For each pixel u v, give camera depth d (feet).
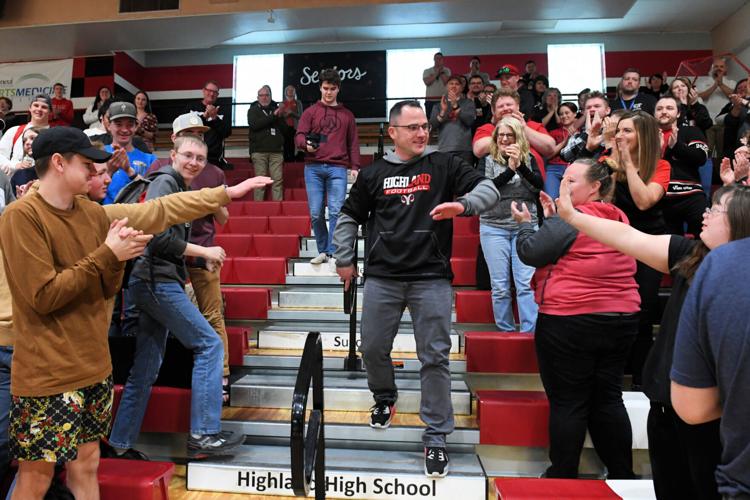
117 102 10.77
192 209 7.00
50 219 5.79
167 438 9.24
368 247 8.32
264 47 37.78
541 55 36.06
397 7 26.84
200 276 9.83
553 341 7.54
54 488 6.79
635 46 35.60
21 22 28.09
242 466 8.18
